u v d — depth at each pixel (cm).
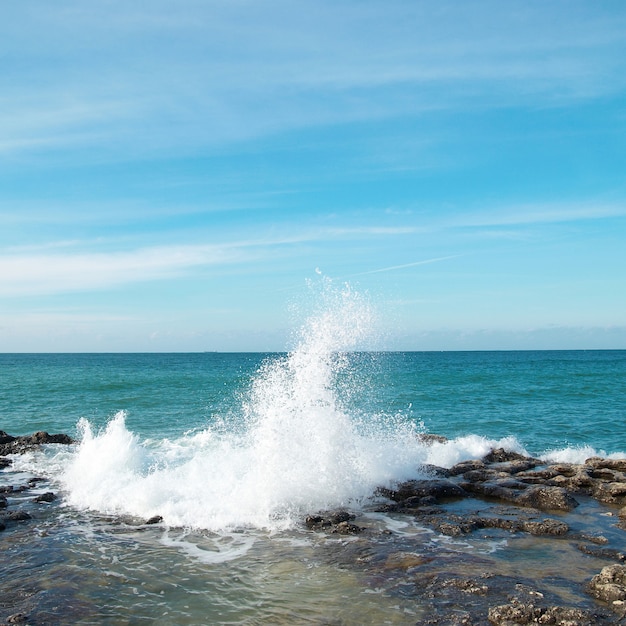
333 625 596
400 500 1106
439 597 657
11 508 1056
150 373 5334
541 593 656
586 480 1180
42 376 4828
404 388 3578
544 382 4031
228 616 620
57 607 638
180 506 1024
